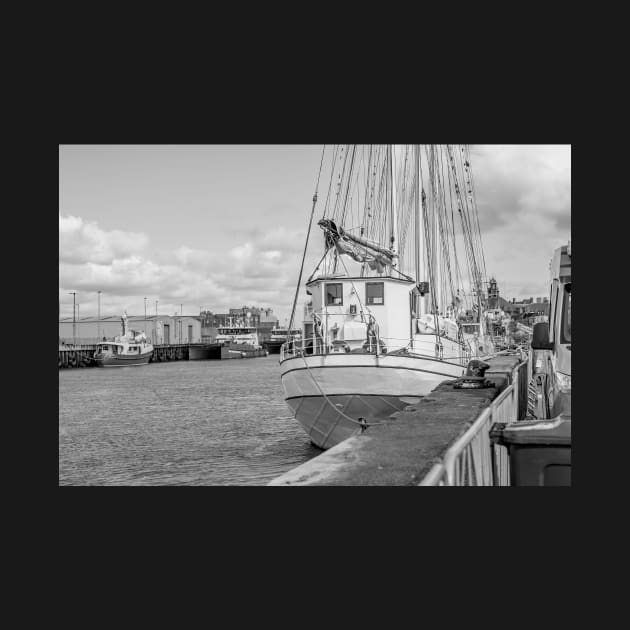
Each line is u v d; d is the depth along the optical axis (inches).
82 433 1310.3
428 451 189.0
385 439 207.0
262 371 3823.8
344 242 765.3
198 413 1635.1
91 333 6363.2
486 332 1499.8
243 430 1294.3
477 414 257.4
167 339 6717.5
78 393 2330.2
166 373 3703.3
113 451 1091.3
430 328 855.1
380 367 667.4
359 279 761.0
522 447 229.0
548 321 418.9
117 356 4574.3
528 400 759.1
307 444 1082.7
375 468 172.4
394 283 768.3
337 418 710.5
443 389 366.9
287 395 749.3
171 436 1240.8
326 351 732.0
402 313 776.3
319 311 773.3
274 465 918.4
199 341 7440.9
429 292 1019.3
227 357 6058.1
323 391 687.1
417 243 1069.8
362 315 743.1
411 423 236.4
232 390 2381.9
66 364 4402.1
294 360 712.4
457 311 1195.3
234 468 909.8
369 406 679.7
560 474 223.0
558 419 229.0
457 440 203.2
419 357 679.7
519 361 825.5
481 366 458.9
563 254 371.2
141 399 2066.9
